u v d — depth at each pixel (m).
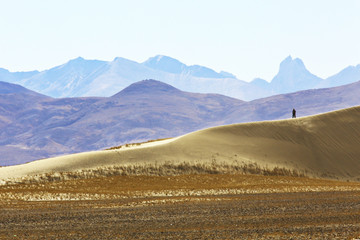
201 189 82.75
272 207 57.44
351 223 46.03
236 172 105.50
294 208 56.41
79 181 88.44
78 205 60.75
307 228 43.47
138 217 50.06
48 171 94.88
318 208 56.25
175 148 115.62
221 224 45.78
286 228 43.53
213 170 104.19
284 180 100.12
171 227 44.47
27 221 47.84
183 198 69.06
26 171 95.06
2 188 79.62
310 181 102.31
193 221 47.41
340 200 64.88
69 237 40.12
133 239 39.22
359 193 76.62
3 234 41.41
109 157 105.25
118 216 50.78
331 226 44.44
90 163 100.81
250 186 88.38
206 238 39.44
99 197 70.88
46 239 39.34
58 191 77.38
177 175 98.88
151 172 98.69
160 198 69.56
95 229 43.53
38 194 72.94
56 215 51.69
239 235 40.59
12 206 59.62
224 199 67.31
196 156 111.62
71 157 105.19
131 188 83.50
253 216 50.38
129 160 104.44
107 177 92.81
